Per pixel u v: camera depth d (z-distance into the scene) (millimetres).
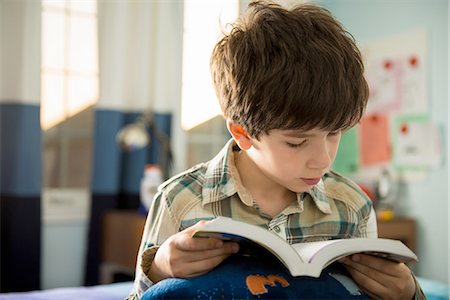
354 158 3779
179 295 823
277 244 794
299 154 906
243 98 940
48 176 3404
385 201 3418
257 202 1028
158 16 3602
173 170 3518
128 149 3330
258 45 951
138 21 3549
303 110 870
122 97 3492
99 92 3404
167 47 3619
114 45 3424
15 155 3174
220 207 1026
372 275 897
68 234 3426
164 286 844
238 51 978
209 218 1017
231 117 991
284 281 852
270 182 1023
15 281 3166
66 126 3438
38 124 3221
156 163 3561
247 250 892
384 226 3186
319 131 889
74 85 3441
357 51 985
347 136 3844
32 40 3223
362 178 3707
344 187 1089
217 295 820
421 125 3305
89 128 3490
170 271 860
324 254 805
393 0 3506
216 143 3891
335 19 1036
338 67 905
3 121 3189
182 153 3688
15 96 3189
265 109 896
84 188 3488
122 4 3449
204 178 1046
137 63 3551
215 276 849
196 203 1025
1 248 3176
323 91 877
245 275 852
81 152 3482
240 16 1075
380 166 3576
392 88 3494
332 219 1044
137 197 3500
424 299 954
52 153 3410
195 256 847
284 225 1016
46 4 3354
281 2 1102
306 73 888
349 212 1061
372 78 3635
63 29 3406
